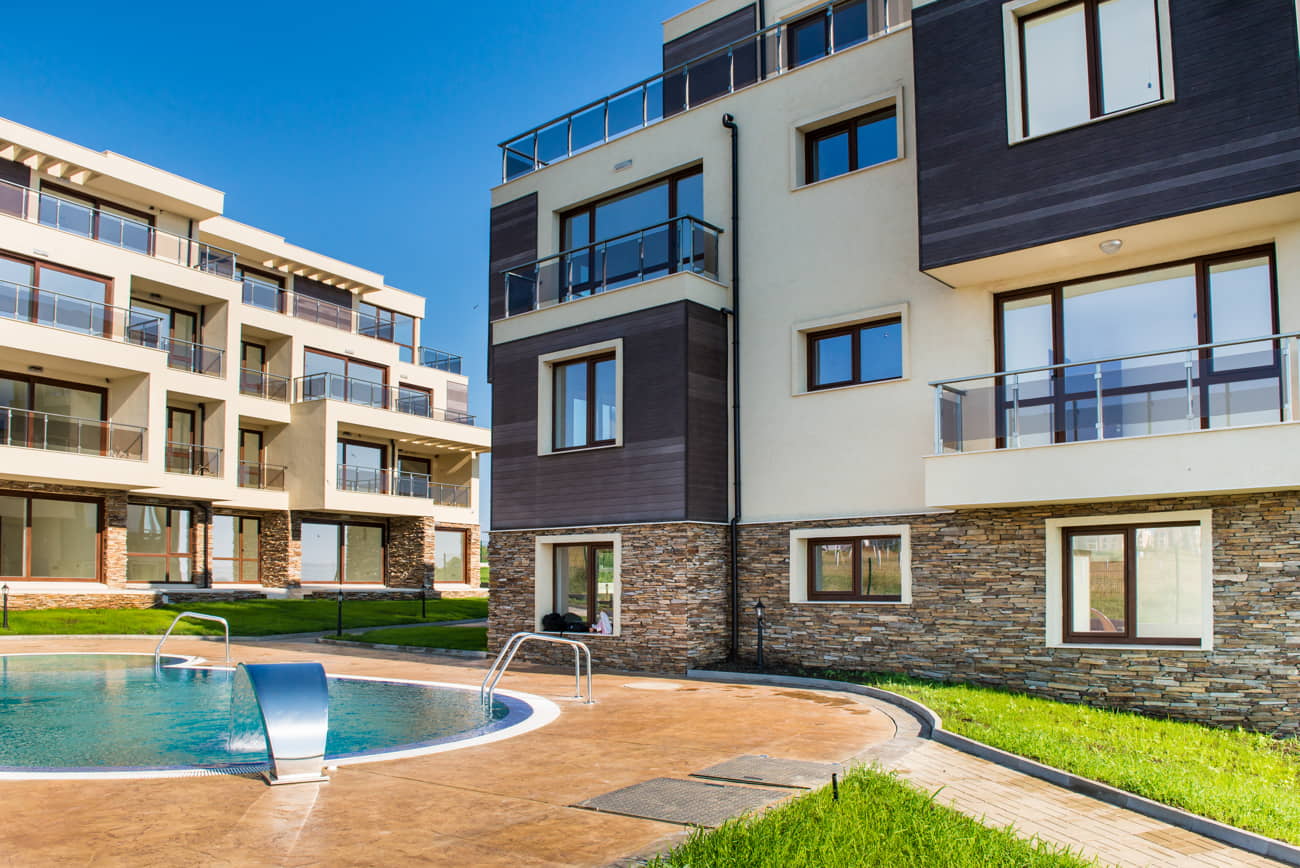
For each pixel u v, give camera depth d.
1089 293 13.09
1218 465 10.82
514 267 19.92
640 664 15.88
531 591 17.66
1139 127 11.69
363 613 28.61
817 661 14.98
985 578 13.28
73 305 25.89
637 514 16.14
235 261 32.47
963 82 13.19
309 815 6.39
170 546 30.39
